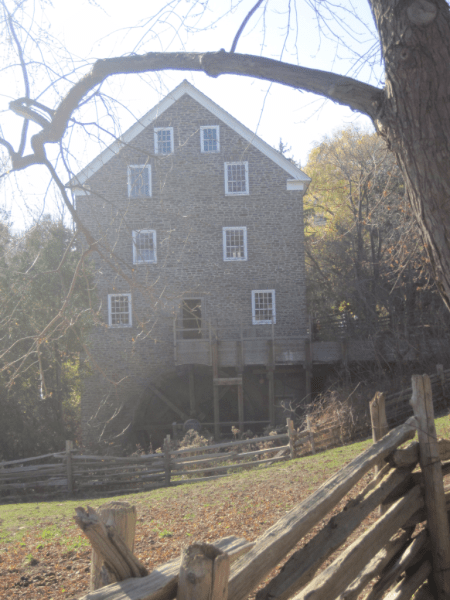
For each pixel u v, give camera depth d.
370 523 6.05
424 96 2.77
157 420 25.03
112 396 23.03
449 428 10.65
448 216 2.75
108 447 20.73
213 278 23.92
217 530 7.01
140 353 23.20
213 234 24.00
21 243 5.48
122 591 1.77
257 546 2.26
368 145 20.45
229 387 24.66
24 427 17.33
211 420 25.12
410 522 3.45
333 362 22.05
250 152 24.44
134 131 21.81
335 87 3.19
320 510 2.61
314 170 28.98
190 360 22.39
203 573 1.72
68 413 22.52
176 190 23.38
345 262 25.31
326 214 30.75
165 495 10.57
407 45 2.79
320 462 11.36
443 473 3.77
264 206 24.38
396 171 9.93
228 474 13.10
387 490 3.29
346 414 15.07
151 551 6.27
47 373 17.41
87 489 13.48
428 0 2.74
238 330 23.86
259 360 22.27
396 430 3.52
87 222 13.91
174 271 23.41
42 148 4.69
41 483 13.20
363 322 22.62
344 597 2.81
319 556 2.64
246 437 21.14
